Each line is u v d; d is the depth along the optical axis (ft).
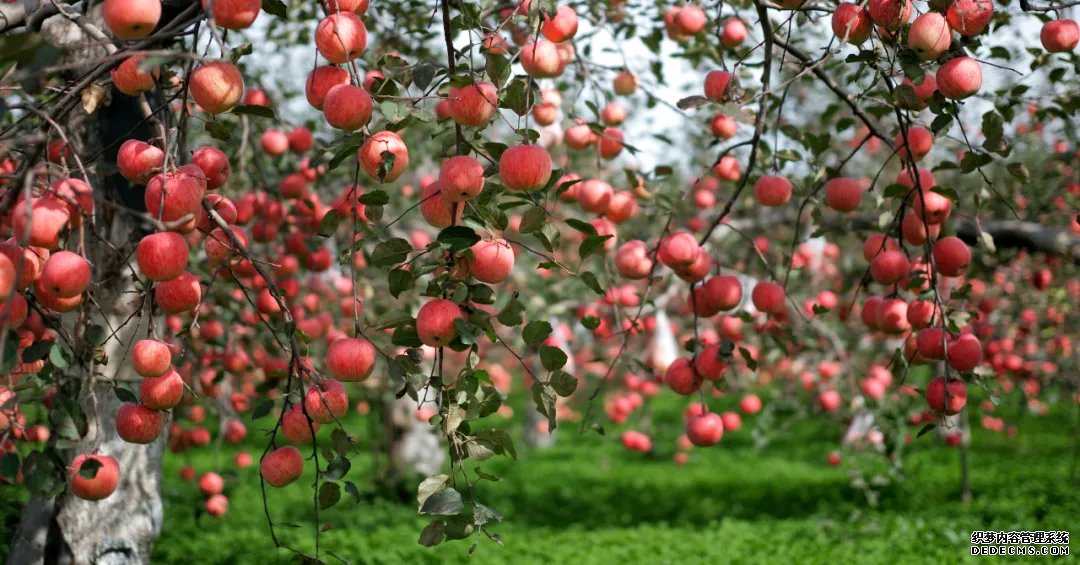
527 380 37.01
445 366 30.81
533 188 7.16
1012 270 24.30
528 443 54.75
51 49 6.00
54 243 6.29
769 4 9.19
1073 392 29.30
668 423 61.41
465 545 28.09
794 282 24.44
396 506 33.58
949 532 27.43
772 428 33.60
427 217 7.41
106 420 12.08
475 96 7.05
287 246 14.48
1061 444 44.78
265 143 14.16
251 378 19.69
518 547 27.91
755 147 9.37
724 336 18.25
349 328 19.07
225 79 6.61
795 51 10.39
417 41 15.53
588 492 39.22
